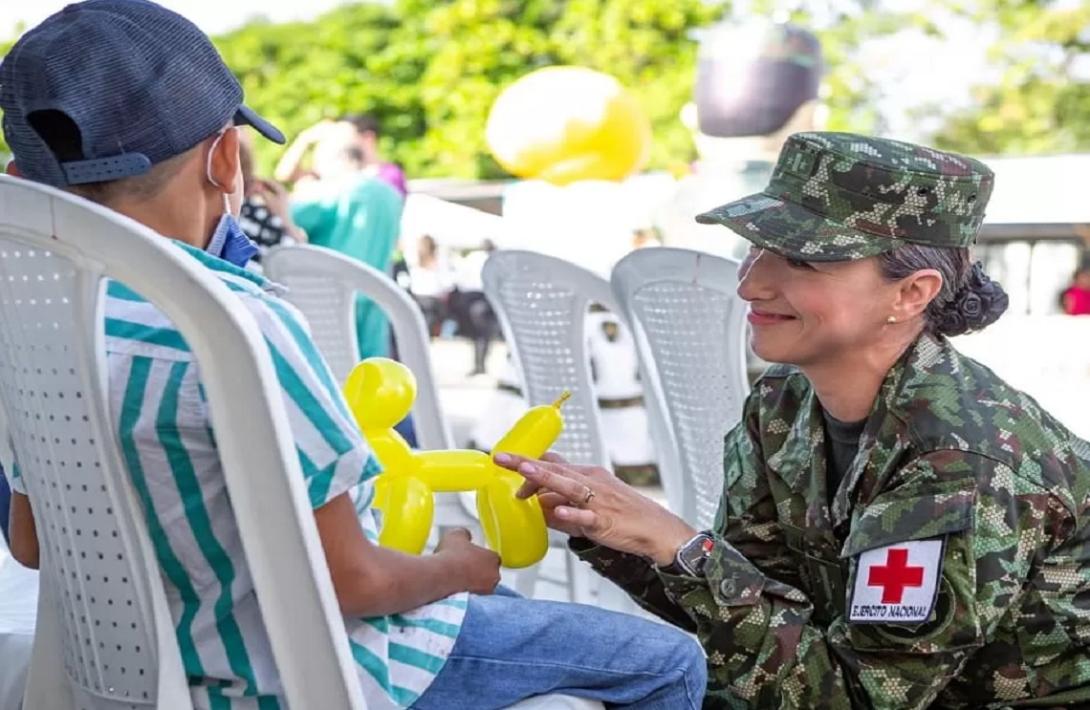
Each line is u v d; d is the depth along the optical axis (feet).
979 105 50.21
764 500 5.84
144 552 4.42
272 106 59.36
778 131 15.24
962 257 5.24
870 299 5.14
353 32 58.90
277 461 4.08
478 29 55.83
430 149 57.67
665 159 52.11
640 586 5.71
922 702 4.99
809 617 5.33
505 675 5.09
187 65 4.50
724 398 8.64
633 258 8.80
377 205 15.39
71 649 4.84
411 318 9.64
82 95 4.33
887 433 5.15
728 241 14.58
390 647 4.85
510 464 5.28
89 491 4.46
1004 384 5.31
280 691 4.56
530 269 9.96
